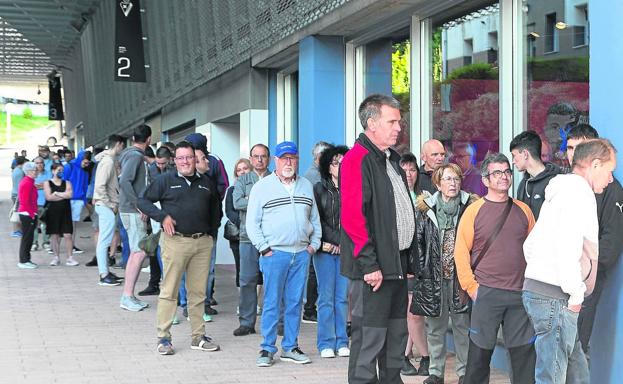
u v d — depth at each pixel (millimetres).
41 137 111812
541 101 6656
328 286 7590
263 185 7340
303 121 10609
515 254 5344
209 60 15461
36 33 36875
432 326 6430
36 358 7473
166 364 7266
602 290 5281
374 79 9867
